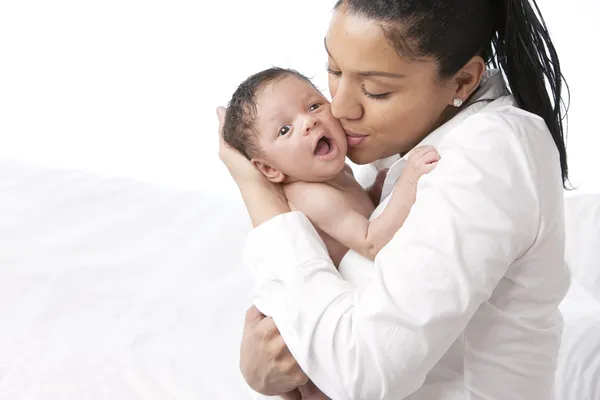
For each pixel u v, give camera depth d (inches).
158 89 155.7
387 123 50.9
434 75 49.4
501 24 51.3
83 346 79.7
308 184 56.3
